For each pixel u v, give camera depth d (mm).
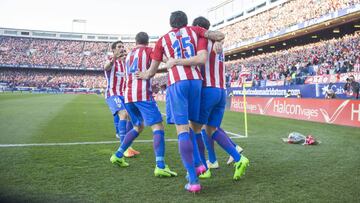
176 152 5855
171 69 3791
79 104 21828
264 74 28156
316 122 11641
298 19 28219
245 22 41188
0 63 60375
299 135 6949
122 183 3863
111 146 6379
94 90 60750
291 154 5676
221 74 4219
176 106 3707
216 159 4906
